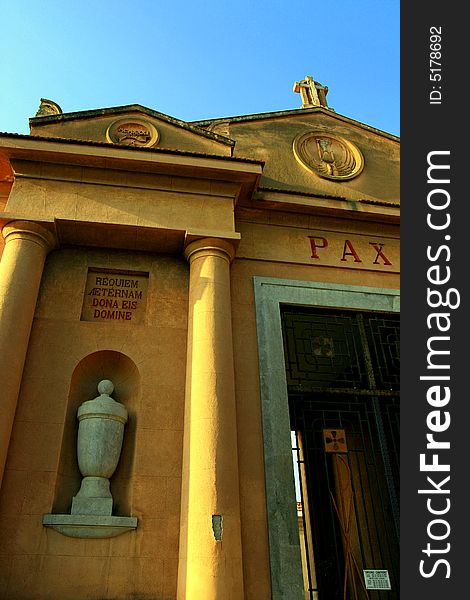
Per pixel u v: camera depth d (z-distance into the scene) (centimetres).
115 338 893
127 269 969
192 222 967
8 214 898
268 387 888
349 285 1046
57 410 812
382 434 934
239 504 757
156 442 812
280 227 1087
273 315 970
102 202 954
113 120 1080
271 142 1231
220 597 658
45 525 720
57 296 913
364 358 1002
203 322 877
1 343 788
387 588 803
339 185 1202
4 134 938
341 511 1058
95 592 691
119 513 766
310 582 775
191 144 1077
